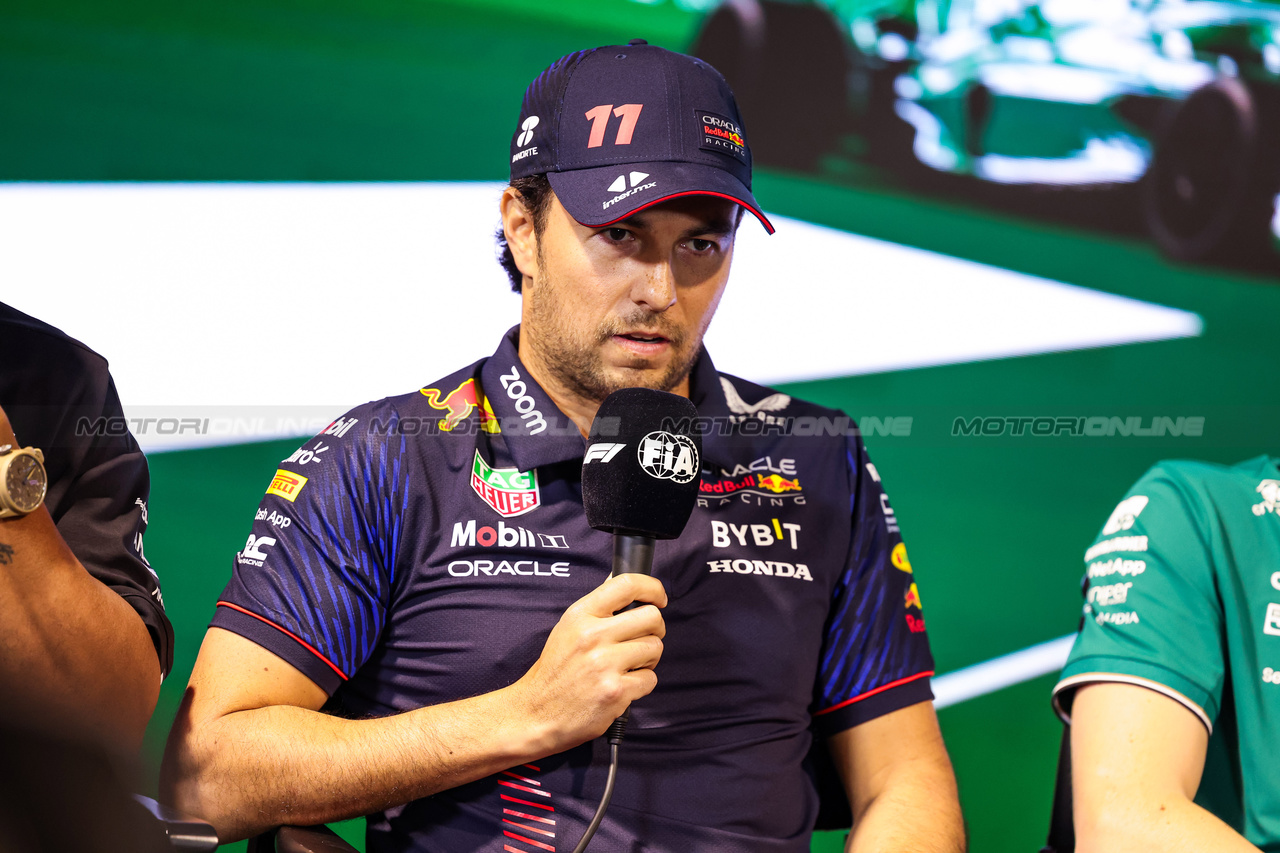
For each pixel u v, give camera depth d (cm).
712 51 670
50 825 176
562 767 282
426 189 625
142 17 589
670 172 286
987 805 616
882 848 290
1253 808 315
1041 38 698
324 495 297
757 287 662
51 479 281
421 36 631
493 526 296
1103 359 716
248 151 603
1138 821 287
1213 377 729
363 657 297
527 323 323
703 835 286
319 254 596
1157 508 344
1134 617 323
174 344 573
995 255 699
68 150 575
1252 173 723
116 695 255
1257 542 334
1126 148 715
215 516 582
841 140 674
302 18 612
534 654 287
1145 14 709
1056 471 707
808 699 314
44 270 566
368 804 271
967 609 686
